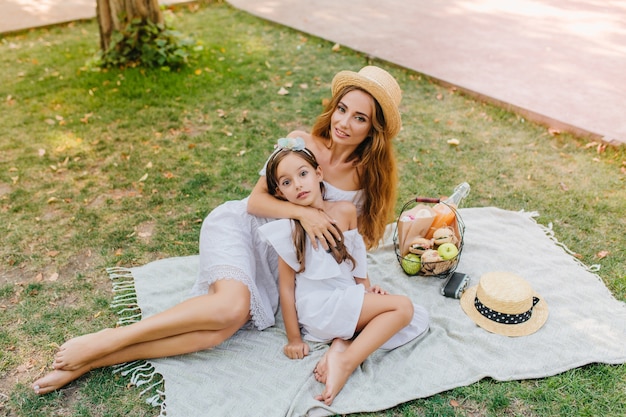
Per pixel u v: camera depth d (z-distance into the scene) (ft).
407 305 8.59
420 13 25.96
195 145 14.85
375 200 9.51
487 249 11.09
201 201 12.70
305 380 8.25
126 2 18.51
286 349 8.68
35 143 14.87
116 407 7.97
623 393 8.10
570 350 8.74
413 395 8.05
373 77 8.46
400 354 8.82
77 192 12.92
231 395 8.06
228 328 8.45
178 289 10.13
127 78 18.44
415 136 15.30
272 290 9.56
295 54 20.92
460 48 21.42
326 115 9.11
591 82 18.35
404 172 13.75
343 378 8.04
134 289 10.17
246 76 18.86
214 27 23.73
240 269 8.58
